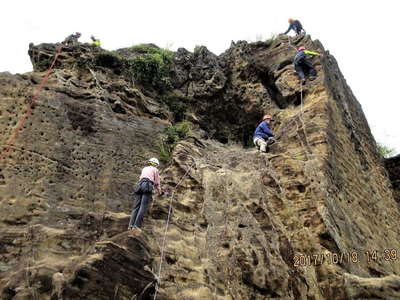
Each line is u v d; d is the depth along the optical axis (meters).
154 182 8.20
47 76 10.39
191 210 8.80
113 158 9.85
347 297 7.56
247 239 8.38
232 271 7.91
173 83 12.87
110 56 11.58
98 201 9.10
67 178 9.12
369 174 11.80
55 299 6.27
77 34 11.95
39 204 8.55
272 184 9.54
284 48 13.52
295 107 11.96
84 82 10.81
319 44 13.07
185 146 10.29
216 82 12.90
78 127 9.86
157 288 6.97
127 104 11.09
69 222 8.54
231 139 13.09
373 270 8.98
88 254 6.90
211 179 9.41
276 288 7.86
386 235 10.86
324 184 9.16
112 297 6.42
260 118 12.85
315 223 8.65
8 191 8.49
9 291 6.51
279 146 10.74
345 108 12.33
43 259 7.36
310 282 7.97
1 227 8.05
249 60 13.26
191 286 7.48
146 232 7.95
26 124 9.39
